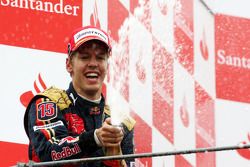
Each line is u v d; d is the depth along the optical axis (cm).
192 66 1181
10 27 1093
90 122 916
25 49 1095
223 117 1189
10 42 1091
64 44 1110
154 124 1150
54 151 873
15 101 1081
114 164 904
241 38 1212
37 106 908
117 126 858
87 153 872
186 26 1185
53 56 1104
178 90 1170
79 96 915
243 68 1209
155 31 1166
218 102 1190
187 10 1188
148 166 1137
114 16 1146
